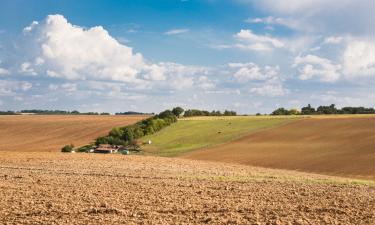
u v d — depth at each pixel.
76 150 91.50
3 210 20.06
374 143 73.81
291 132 93.00
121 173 37.06
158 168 44.03
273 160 69.88
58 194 24.84
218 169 46.56
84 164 45.50
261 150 79.88
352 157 66.12
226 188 28.62
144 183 30.48
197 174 38.69
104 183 30.03
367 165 59.81
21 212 19.70
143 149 92.75
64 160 49.59
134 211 20.25
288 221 18.33
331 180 36.28
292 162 66.94
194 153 83.50
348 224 18.05
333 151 72.31
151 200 23.30
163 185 29.62
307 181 34.28
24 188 27.02
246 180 33.78
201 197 24.64
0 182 29.70
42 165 43.44
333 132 87.00
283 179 35.72
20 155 54.94
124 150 90.31
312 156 70.19
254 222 18.31
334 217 19.47
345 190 28.61
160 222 18.05
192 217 19.17
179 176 35.72
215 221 18.33
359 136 80.62
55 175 34.50
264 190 28.06
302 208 21.47
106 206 21.27
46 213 19.55
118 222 17.89
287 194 26.31
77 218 18.61
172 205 21.92
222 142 93.25
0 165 42.84
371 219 18.97
